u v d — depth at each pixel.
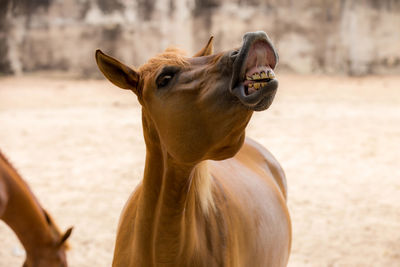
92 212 18.31
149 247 5.92
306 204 19.39
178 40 65.00
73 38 63.00
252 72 4.84
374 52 65.75
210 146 5.32
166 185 5.58
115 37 63.31
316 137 31.55
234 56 5.03
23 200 10.12
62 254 10.55
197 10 66.94
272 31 66.44
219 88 5.09
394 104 43.69
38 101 44.84
